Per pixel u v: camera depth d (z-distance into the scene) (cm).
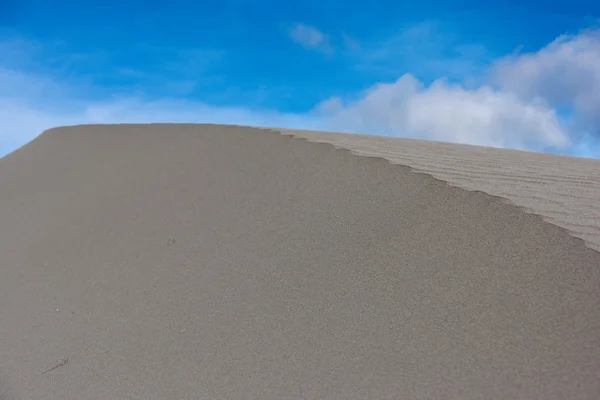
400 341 181
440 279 204
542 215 229
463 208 250
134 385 213
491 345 165
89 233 429
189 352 221
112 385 218
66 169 715
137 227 399
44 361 258
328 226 282
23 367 259
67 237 441
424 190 283
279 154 432
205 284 273
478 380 155
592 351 150
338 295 220
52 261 397
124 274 326
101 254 374
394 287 210
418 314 190
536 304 175
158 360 224
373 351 181
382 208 279
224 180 425
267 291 244
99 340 260
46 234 473
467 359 164
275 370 190
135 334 252
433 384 159
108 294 307
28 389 237
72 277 353
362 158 360
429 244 230
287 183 364
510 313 175
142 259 337
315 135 518
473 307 184
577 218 228
